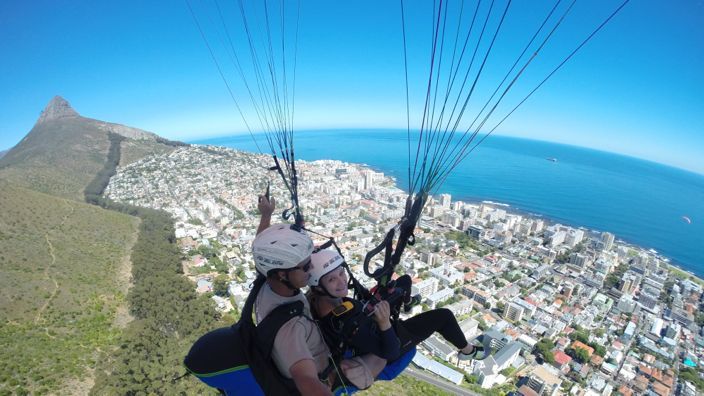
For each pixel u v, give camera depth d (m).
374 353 2.72
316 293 2.72
